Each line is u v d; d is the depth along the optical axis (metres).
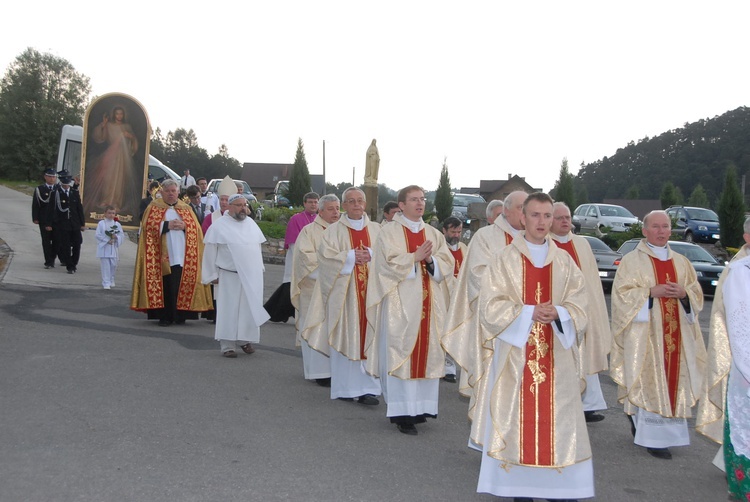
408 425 6.42
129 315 11.42
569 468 4.65
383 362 6.71
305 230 8.72
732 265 4.48
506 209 6.12
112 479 4.90
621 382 6.28
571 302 4.76
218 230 8.95
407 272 6.48
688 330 6.30
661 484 5.46
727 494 5.28
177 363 8.44
